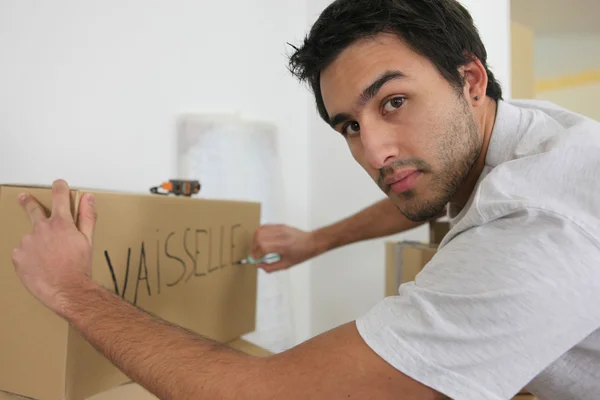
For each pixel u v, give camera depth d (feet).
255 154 4.21
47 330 1.79
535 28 4.76
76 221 1.81
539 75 5.16
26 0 3.06
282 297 4.37
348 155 4.65
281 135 4.62
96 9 3.42
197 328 2.64
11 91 3.00
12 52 3.00
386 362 1.37
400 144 1.72
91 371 1.89
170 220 2.39
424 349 1.35
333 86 1.77
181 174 3.83
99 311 1.63
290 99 4.70
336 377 1.38
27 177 3.07
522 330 1.28
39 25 3.12
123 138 3.57
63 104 3.24
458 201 2.15
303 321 4.80
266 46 4.50
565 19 4.54
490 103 1.94
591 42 4.96
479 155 1.87
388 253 4.04
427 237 4.46
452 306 1.35
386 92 1.67
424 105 1.68
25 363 1.83
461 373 1.32
